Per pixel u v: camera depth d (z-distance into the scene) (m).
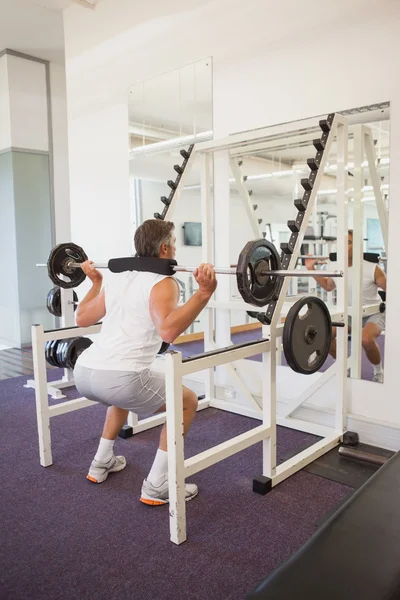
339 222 2.64
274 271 2.05
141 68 3.81
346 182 2.61
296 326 2.15
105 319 2.10
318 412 3.00
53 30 4.89
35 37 5.05
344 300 2.68
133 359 1.97
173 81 3.59
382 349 2.72
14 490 2.26
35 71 5.57
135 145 3.95
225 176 3.40
